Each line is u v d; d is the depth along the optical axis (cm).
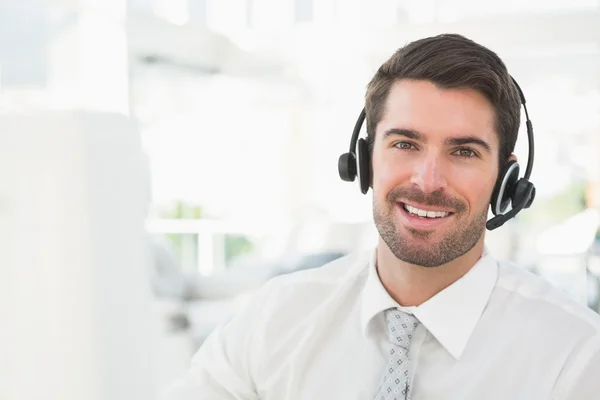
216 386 124
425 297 110
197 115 431
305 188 502
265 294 129
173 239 464
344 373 114
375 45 393
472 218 102
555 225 450
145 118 380
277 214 498
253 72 430
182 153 443
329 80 457
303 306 123
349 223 456
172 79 387
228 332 128
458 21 371
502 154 105
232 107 457
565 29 359
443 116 99
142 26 325
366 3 421
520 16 360
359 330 116
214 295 328
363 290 119
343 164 119
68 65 114
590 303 338
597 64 426
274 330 122
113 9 137
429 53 101
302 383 117
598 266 357
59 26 113
